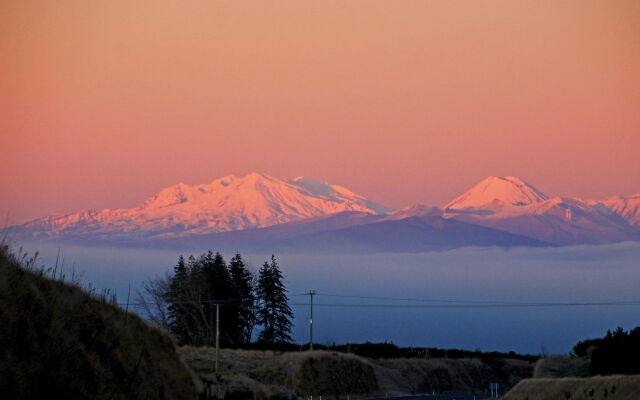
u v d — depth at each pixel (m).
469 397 136.12
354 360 145.00
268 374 123.81
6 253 34.47
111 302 43.06
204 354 133.00
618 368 100.31
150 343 43.12
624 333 104.12
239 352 137.88
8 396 28.39
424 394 159.00
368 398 135.62
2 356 29.28
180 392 42.41
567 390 85.38
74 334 34.44
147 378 39.06
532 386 93.56
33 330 31.31
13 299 31.72
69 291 37.97
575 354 123.06
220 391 67.19
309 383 127.19
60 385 30.81
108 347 36.81
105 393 33.28
